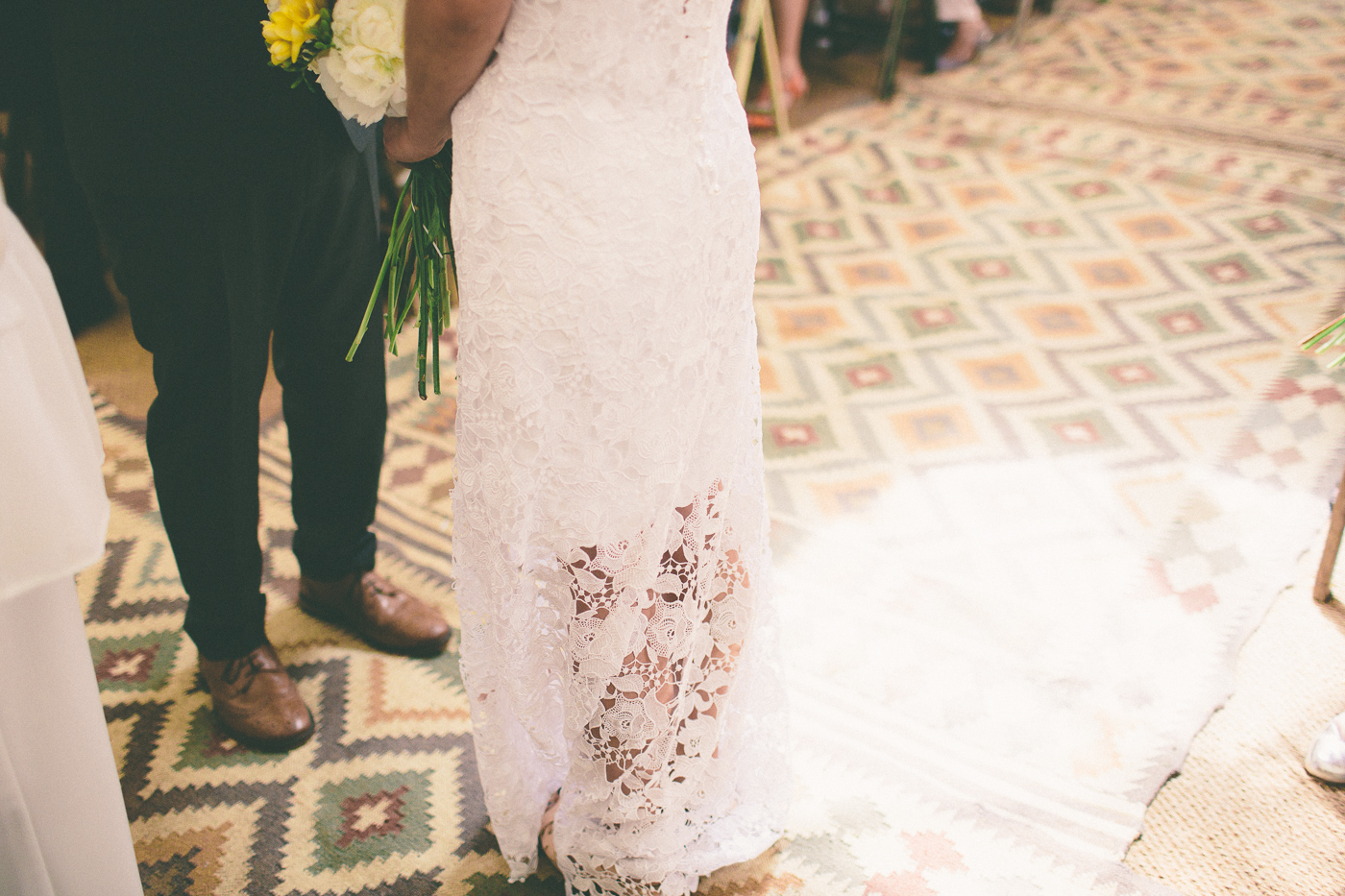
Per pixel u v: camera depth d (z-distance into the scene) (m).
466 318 1.11
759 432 1.32
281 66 1.13
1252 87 4.28
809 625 1.94
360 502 1.78
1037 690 1.79
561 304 1.05
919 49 5.08
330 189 1.43
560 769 1.49
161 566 2.08
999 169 3.88
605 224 1.02
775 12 4.25
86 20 1.18
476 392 1.13
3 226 0.83
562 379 1.10
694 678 1.36
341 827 1.55
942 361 2.81
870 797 1.59
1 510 0.82
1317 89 4.20
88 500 0.93
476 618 1.28
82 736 1.00
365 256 1.56
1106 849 1.50
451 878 1.48
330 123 1.36
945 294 3.13
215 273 1.32
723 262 1.16
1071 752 1.67
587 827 1.38
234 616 1.62
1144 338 2.86
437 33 0.92
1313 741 1.65
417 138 1.11
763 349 2.88
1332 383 2.58
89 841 1.05
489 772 1.35
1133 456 2.39
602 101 0.99
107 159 1.25
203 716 1.74
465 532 1.23
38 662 0.94
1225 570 2.04
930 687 1.80
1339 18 5.07
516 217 1.02
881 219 3.58
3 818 0.92
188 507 1.48
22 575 0.85
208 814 1.57
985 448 2.46
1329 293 2.97
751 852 1.46
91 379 2.68
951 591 2.02
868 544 2.16
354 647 1.90
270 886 1.46
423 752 1.68
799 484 2.35
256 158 1.28
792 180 3.87
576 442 1.14
